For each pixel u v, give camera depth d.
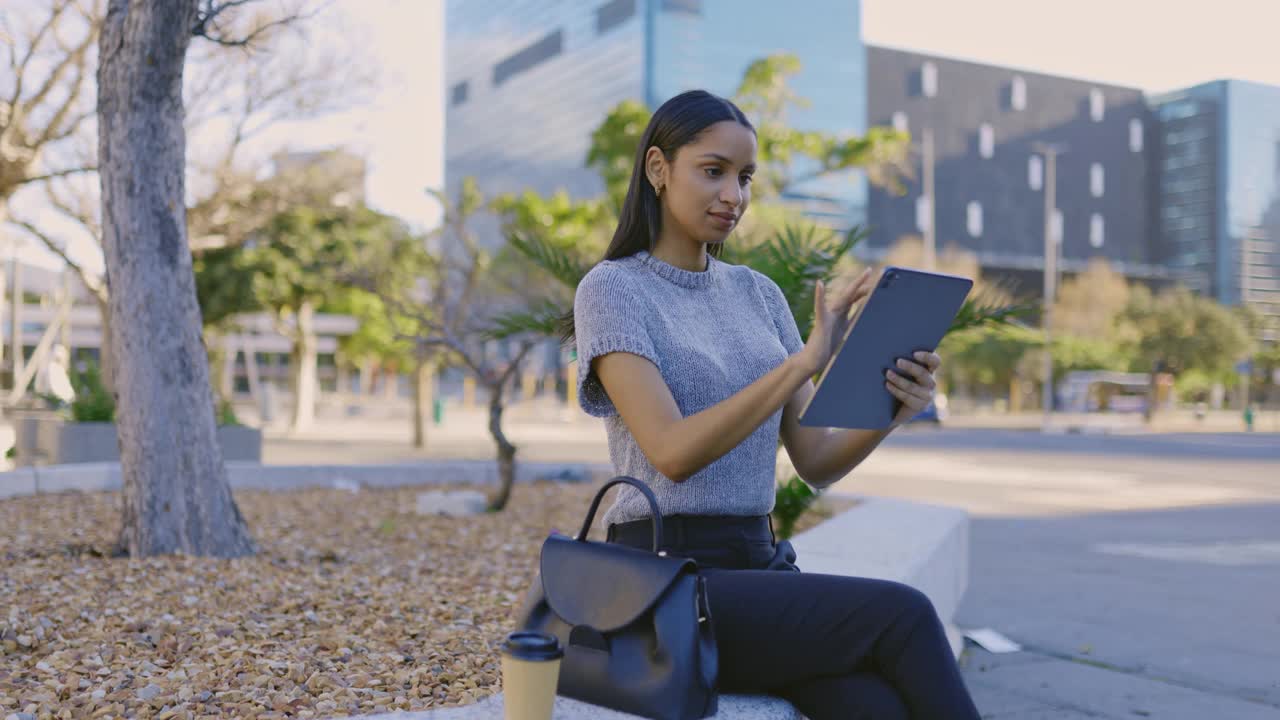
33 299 36.25
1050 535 9.34
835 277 6.27
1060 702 4.30
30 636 3.54
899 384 1.88
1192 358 52.97
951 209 94.44
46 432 12.58
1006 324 6.16
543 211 22.08
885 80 93.81
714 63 79.81
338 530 7.35
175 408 5.39
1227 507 11.62
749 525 2.09
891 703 1.80
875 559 4.15
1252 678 4.65
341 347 36.88
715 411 1.80
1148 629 5.61
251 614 4.04
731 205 2.10
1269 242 97.00
